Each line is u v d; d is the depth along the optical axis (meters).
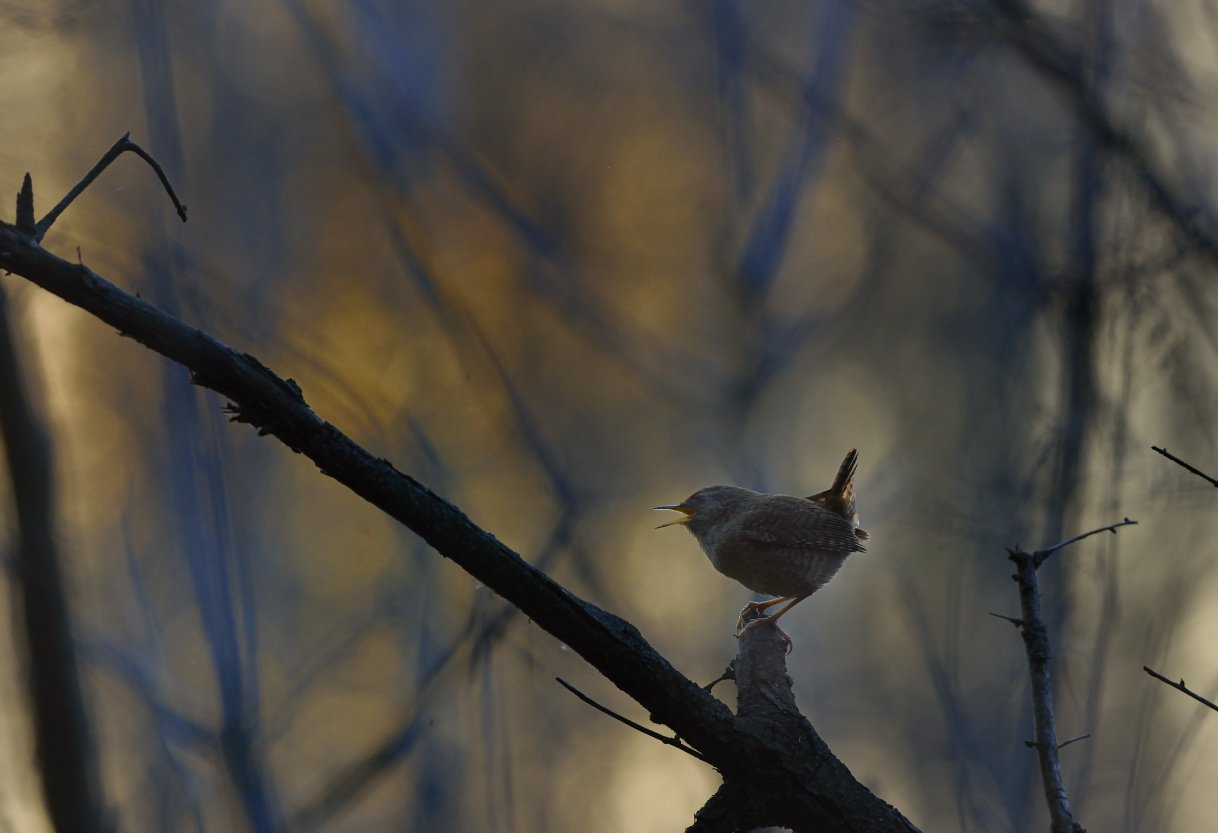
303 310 17.02
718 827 3.88
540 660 12.38
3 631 5.96
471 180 17.45
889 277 17.36
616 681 3.71
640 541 15.93
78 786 5.21
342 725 11.54
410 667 10.97
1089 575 10.31
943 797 13.31
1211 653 11.67
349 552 14.28
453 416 16.11
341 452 3.42
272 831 7.31
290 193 17.64
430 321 16.55
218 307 11.63
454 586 11.01
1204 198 10.25
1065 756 10.91
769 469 15.46
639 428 16.62
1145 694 10.76
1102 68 10.45
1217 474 10.70
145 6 9.99
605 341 16.84
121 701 8.02
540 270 17.55
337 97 15.87
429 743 10.50
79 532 9.41
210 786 7.58
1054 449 10.73
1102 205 10.68
